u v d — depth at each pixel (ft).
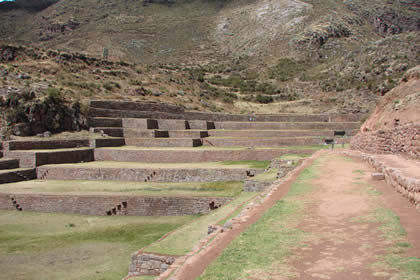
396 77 305.94
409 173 54.80
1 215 116.06
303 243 37.01
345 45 501.56
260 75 457.27
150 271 57.82
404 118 113.60
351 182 69.46
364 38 531.09
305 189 65.57
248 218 49.98
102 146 191.52
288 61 490.08
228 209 87.71
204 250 38.14
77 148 185.26
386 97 150.41
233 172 136.77
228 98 347.56
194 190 124.06
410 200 48.01
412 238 35.53
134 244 88.12
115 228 101.04
